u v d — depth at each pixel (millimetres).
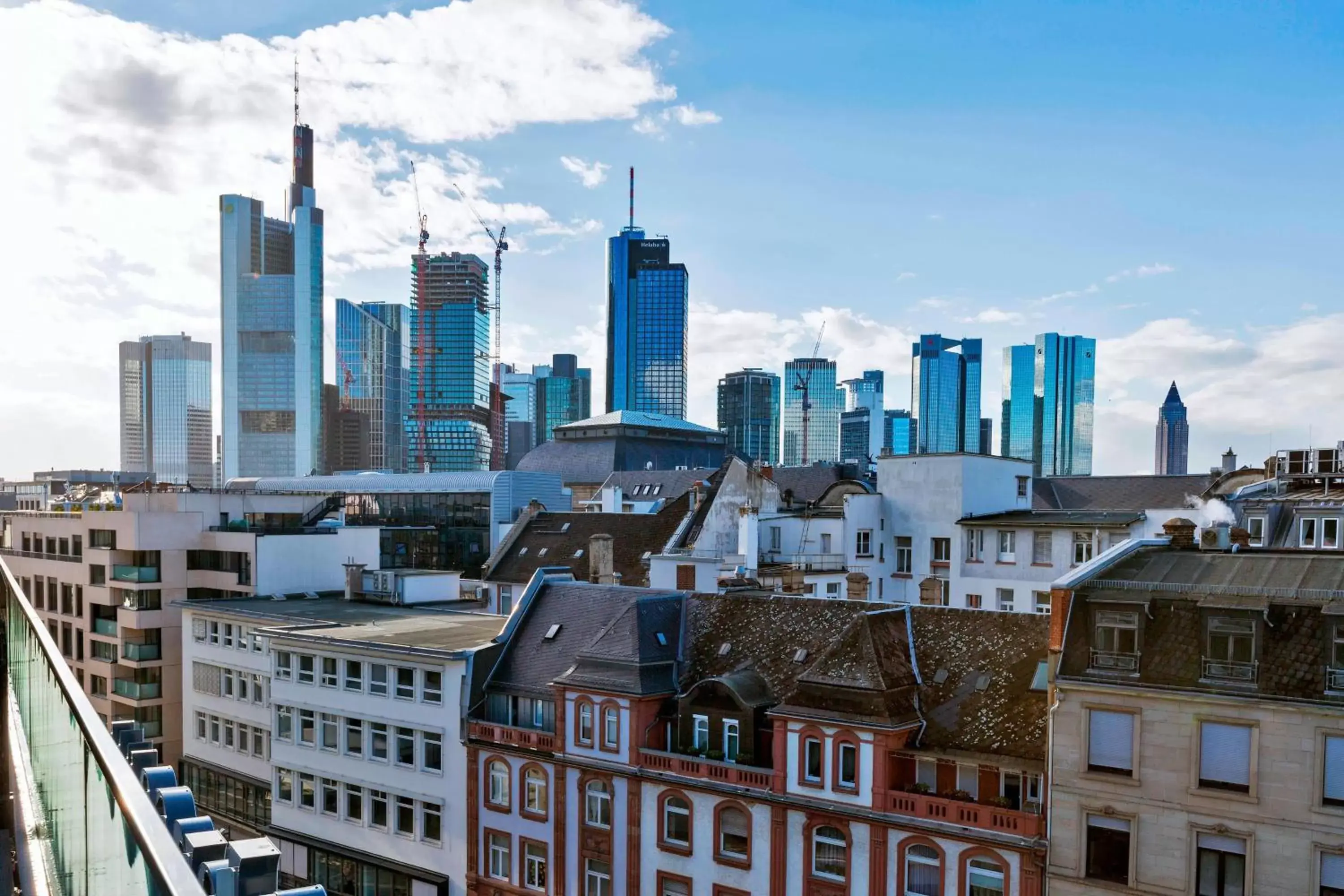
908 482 74938
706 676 45812
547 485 115938
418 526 112375
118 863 7215
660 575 69875
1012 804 36094
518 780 47781
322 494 107250
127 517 78188
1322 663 30578
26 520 98875
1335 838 29703
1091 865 33906
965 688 39906
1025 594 67125
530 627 53156
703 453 177125
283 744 58219
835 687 39094
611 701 44906
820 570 70688
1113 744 33625
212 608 69188
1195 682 32219
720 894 41281
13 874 15352
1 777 18344
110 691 79875
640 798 43688
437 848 50812
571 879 45719
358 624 61250
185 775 70625
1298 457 62562
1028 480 78312
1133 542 39562
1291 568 34406
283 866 57938
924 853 36812
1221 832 31500
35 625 13055
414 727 51750
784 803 39438
